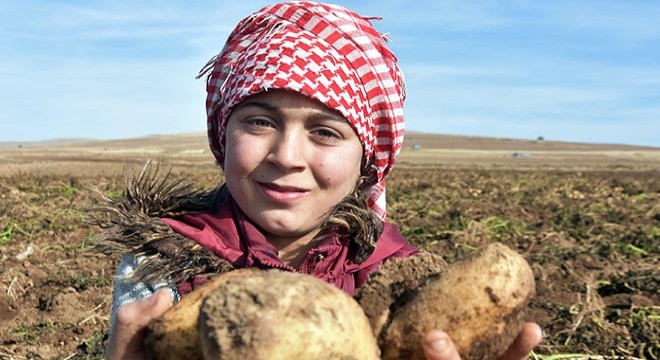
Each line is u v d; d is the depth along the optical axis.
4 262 8.81
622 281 7.78
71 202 15.09
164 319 1.69
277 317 1.42
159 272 2.33
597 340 5.94
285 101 2.30
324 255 2.49
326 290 1.56
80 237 10.78
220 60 2.60
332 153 2.37
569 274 8.38
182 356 1.65
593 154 89.62
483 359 1.77
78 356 5.57
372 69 2.52
